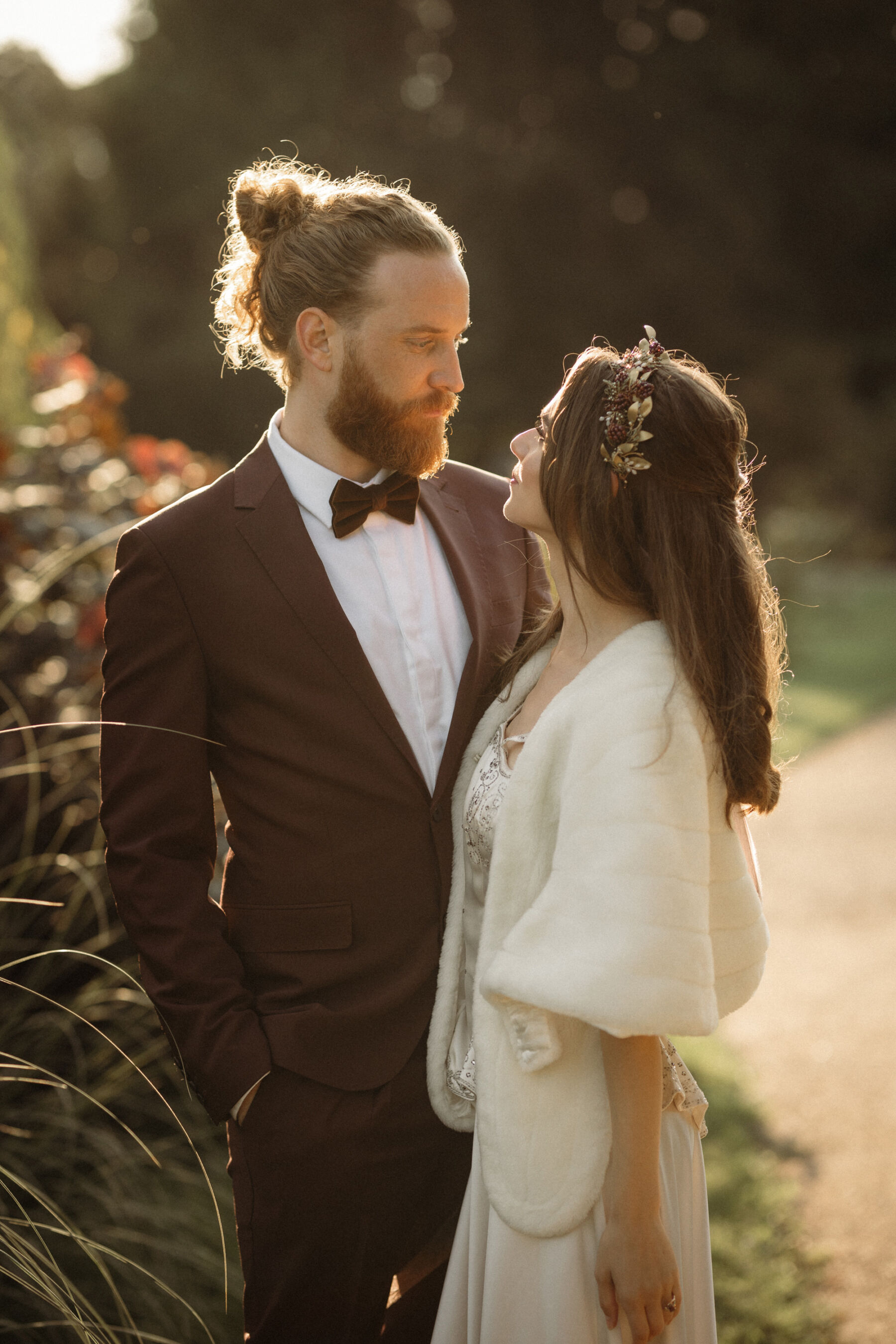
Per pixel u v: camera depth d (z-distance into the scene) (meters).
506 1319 1.54
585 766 1.47
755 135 21.22
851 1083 3.67
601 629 1.62
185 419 18.00
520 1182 1.54
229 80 18.19
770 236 21.08
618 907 1.40
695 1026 1.39
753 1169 3.14
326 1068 1.74
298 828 1.78
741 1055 3.95
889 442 23.34
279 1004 1.78
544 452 1.61
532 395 19.17
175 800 1.75
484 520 2.08
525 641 2.02
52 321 5.23
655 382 1.53
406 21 19.53
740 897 1.56
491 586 2.00
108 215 18.09
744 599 1.53
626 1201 1.46
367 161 17.56
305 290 1.79
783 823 6.71
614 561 1.55
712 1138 3.29
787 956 4.82
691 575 1.51
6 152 5.44
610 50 20.08
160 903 1.73
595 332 19.27
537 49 19.72
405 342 1.75
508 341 18.92
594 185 18.84
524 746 1.57
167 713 1.75
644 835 1.41
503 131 19.34
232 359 2.01
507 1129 1.55
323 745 1.77
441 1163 1.83
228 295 1.96
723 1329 2.48
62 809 2.68
